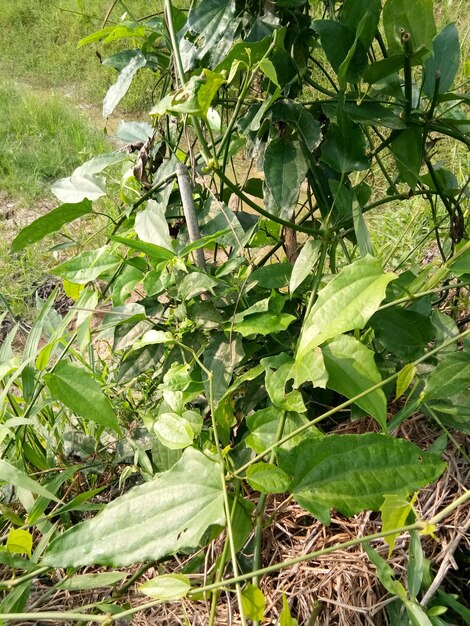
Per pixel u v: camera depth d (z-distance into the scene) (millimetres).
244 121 982
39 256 2678
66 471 1004
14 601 815
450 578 902
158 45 1251
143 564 914
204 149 877
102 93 4387
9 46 5223
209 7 988
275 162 979
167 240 936
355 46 899
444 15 3162
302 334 797
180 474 764
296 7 1012
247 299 1020
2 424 995
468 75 1084
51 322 1351
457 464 948
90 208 1097
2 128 3814
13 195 3271
